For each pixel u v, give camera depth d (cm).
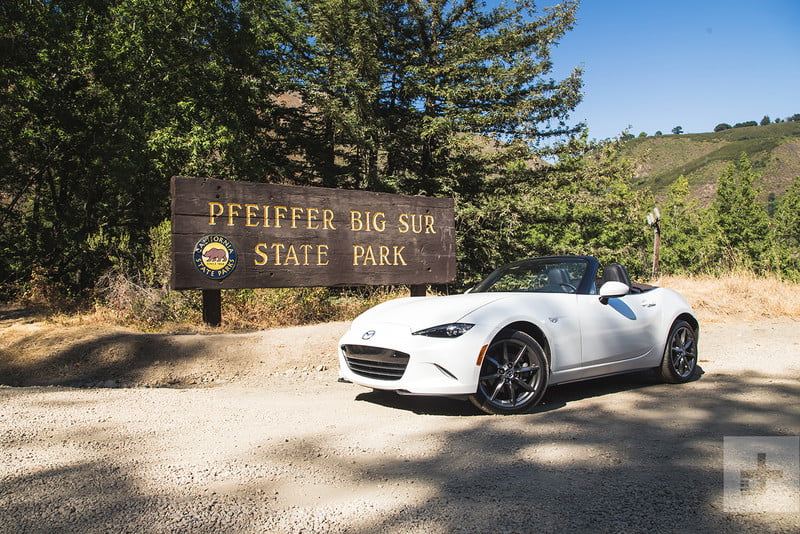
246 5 2055
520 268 560
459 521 224
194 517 231
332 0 1833
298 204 827
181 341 668
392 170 2231
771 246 3359
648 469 280
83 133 1806
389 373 419
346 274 871
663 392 481
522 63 2000
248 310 919
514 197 2005
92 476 280
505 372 408
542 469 284
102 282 987
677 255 3488
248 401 460
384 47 2139
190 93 1953
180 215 733
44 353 628
